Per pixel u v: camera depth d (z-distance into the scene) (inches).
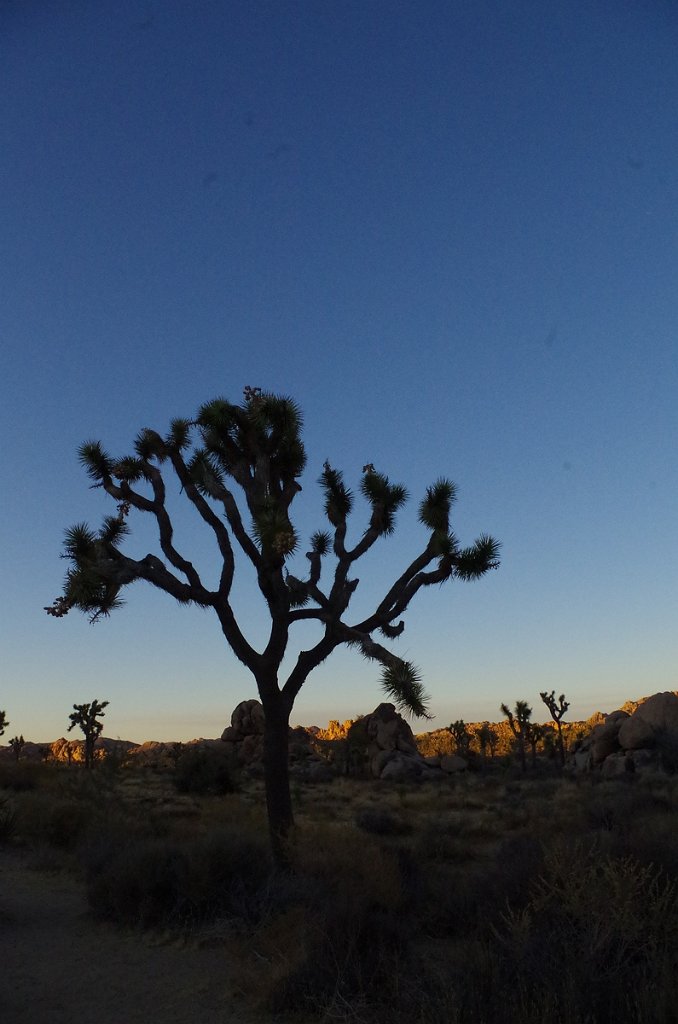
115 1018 232.8
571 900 224.7
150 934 323.3
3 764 976.9
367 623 469.1
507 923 234.4
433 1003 194.1
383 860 351.9
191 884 340.8
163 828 566.9
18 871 477.1
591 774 1489.9
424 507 482.3
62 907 384.5
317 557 489.7
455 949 273.4
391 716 1932.8
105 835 482.9
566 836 399.2
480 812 938.1
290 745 2009.1
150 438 496.1
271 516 452.8
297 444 511.2
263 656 464.4
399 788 1338.6
